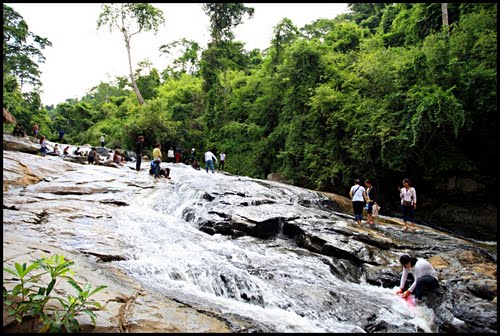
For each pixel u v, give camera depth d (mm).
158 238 7535
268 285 6055
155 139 30250
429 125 13727
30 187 10203
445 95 13266
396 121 15375
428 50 16172
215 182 13422
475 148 16250
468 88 14250
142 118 30469
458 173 15961
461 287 6191
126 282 4941
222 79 33938
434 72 15070
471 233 13938
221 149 28797
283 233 9531
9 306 3168
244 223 9047
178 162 24297
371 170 16766
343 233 8875
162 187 12523
